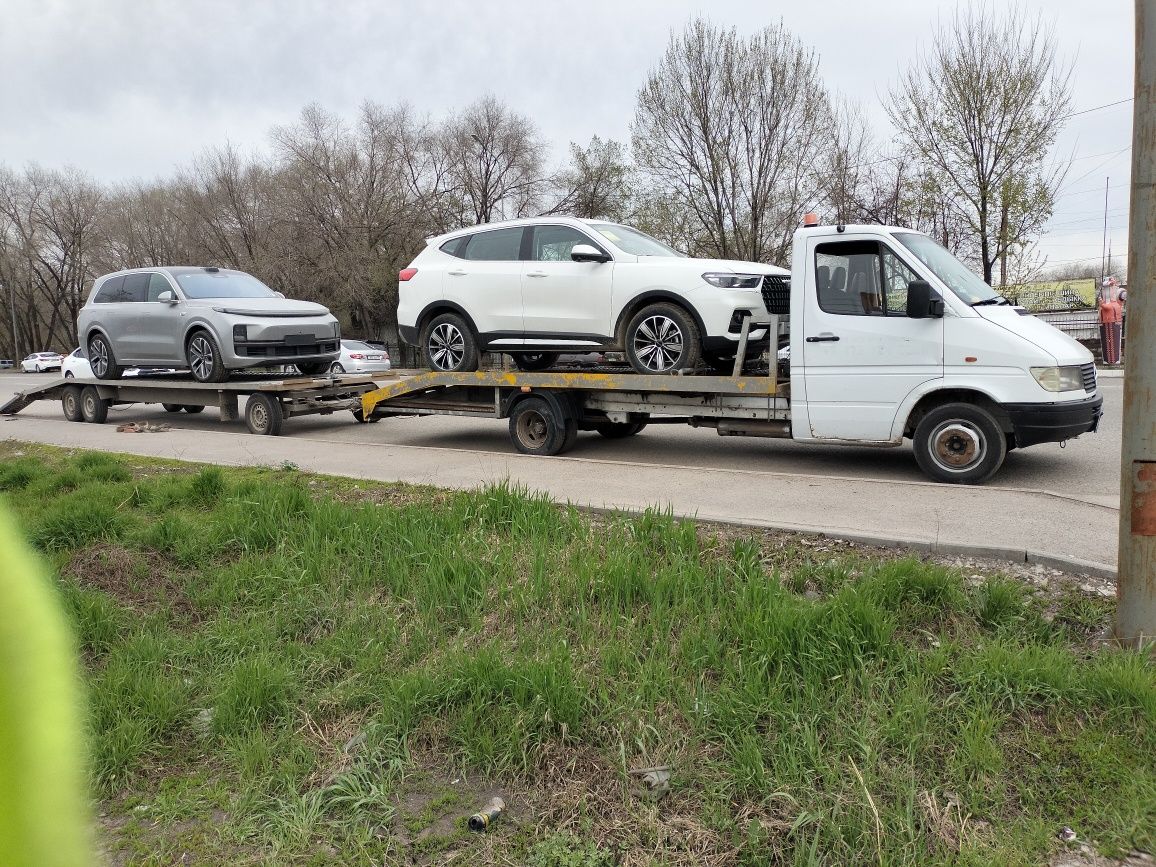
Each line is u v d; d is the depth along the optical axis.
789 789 3.03
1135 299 3.56
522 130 44.94
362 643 4.34
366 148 44.62
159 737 3.62
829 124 28.80
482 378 9.70
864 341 7.61
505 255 9.58
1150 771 3.05
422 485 7.39
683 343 8.42
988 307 7.32
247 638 4.43
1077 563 4.64
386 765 3.39
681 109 29.47
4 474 8.32
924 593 4.23
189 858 2.90
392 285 43.69
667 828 2.94
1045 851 2.77
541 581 4.58
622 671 3.79
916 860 2.71
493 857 2.87
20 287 71.50
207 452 10.15
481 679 3.64
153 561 5.55
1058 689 3.42
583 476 7.70
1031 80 23.95
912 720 3.30
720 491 6.84
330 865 2.84
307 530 5.63
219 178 49.91
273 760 3.44
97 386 14.62
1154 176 3.45
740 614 4.09
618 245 8.98
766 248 29.92
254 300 12.98
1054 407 6.98
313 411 12.59
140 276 13.75
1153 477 3.59
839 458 9.33
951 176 25.22
